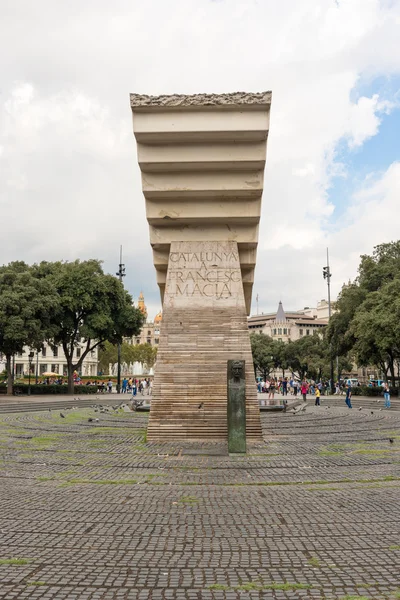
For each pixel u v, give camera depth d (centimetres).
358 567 722
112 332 6391
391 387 5688
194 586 655
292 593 637
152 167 2161
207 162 2125
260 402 4256
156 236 2303
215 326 2186
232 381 1723
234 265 2259
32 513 993
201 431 2022
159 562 736
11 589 643
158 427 2027
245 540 834
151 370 12388
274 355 11031
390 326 4731
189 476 1342
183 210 2233
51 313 5659
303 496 1134
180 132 2067
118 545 809
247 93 2056
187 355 2144
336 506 1049
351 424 2673
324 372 9731
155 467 1462
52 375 8544
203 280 2245
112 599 617
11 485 1240
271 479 1309
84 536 852
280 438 2105
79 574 691
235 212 2223
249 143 2119
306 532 878
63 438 2088
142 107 2059
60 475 1355
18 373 11138
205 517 964
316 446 1875
